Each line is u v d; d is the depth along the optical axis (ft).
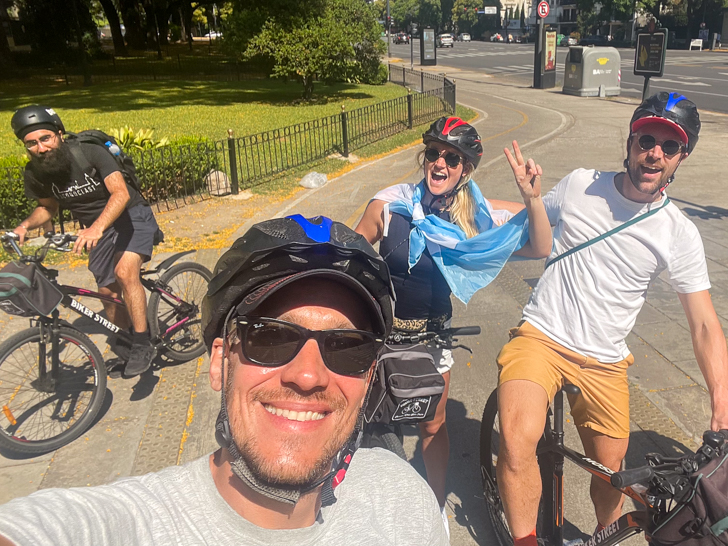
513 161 7.59
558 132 46.11
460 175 8.53
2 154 40.60
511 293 18.56
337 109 60.18
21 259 11.13
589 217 7.84
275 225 3.15
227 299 3.10
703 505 5.44
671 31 201.77
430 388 7.83
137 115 58.49
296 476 2.92
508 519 7.36
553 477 8.36
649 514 6.14
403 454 8.08
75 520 2.58
